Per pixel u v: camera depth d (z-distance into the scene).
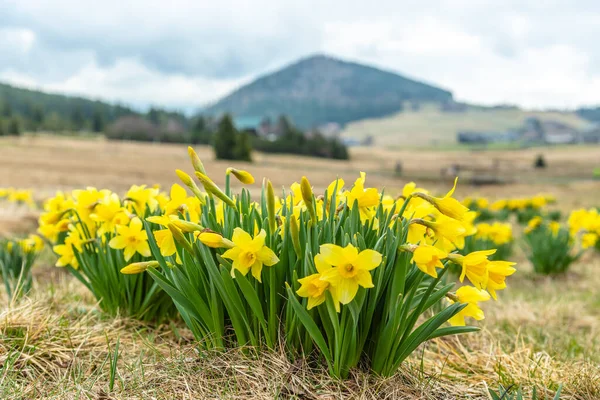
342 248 1.73
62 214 3.07
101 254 2.91
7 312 2.44
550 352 3.05
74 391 1.97
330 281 1.73
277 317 2.11
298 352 2.14
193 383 2.03
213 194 2.17
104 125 103.00
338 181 2.31
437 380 2.28
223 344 2.22
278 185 30.89
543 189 37.12
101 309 3.05
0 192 8.74
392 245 1.97
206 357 2.17
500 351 2.73
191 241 2.18
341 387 1.98
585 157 88.25
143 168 37.09
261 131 116.06
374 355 2.05
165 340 2.69
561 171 64.06
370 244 2.07
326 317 1.97
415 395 2.04
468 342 3.18
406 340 2.07
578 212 6.32
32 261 4.02
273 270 2.02
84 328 2.60
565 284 5.91
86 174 29.00
